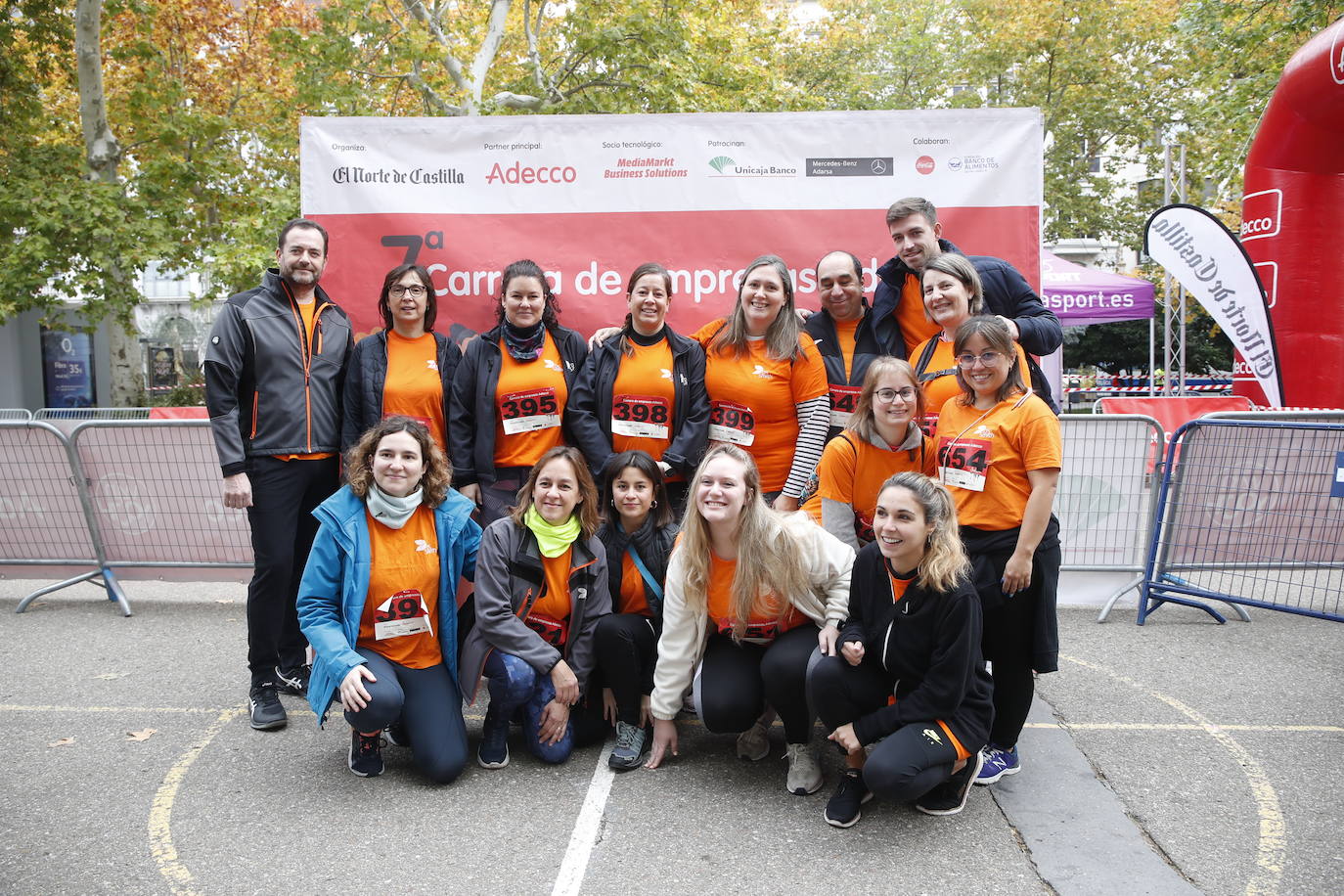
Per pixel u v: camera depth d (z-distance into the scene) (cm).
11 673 457
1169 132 2477
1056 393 567
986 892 262
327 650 326
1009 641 325
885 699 320
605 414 410
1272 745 362
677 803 317
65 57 1514
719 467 322
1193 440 529
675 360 409
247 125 1681
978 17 2492
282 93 1711
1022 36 2402
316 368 404
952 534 300
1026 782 333
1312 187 786
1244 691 423
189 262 1507
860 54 2633
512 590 349
